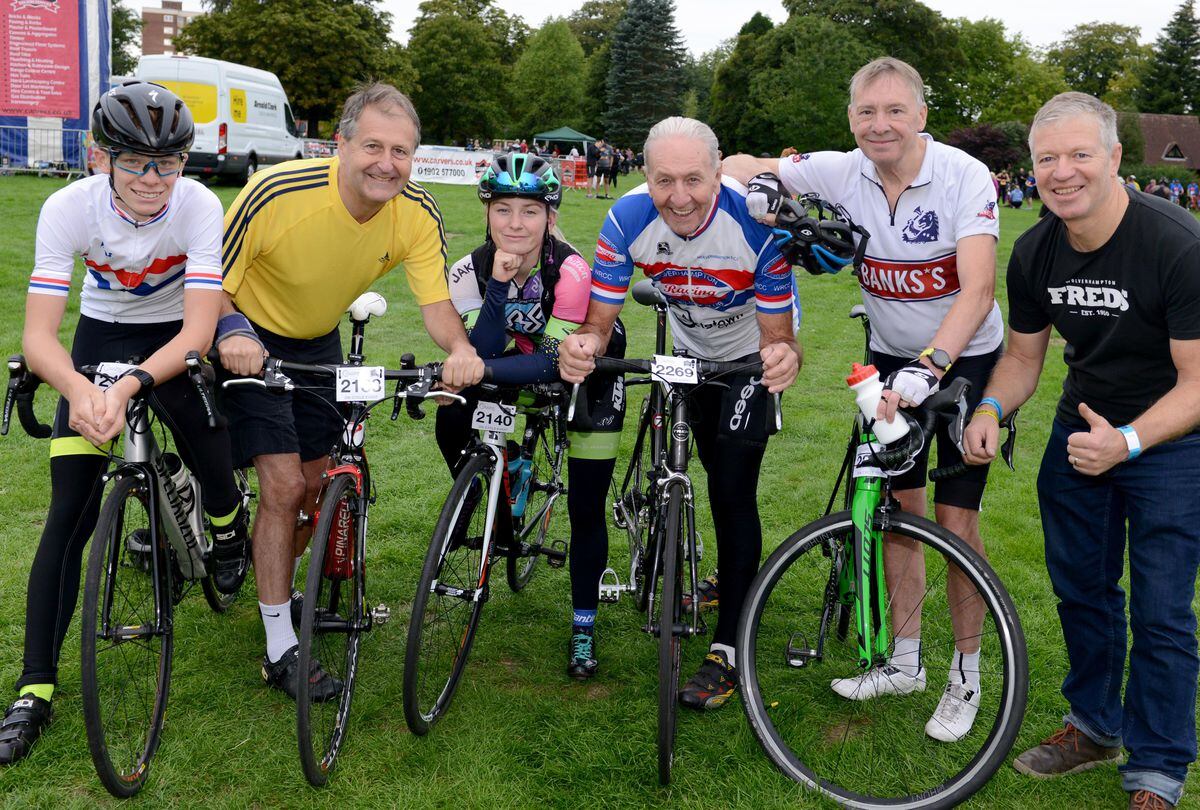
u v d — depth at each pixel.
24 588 3.49
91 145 2.54
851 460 3.07
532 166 2.69
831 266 2.63
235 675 3.00
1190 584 2.37
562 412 3.02
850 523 2.62
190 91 20.31
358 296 3.06
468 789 2.49
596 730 2.77
